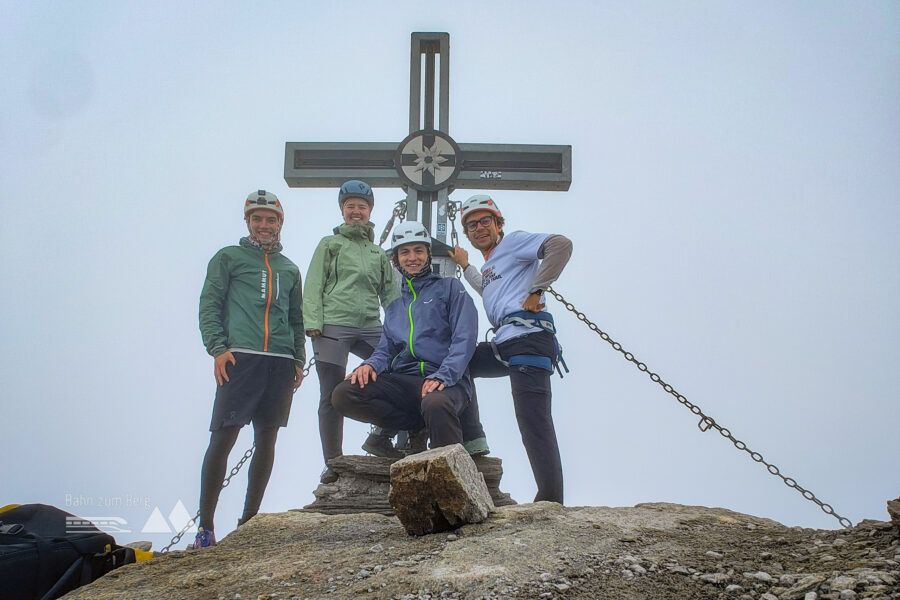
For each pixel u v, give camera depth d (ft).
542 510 15.23
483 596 10.89
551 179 25.14
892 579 10.61
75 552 14.11
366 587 11.49
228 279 19.21
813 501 19.39
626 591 11.05
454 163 24.81
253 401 18.21
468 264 21.39
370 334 20.34
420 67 26.48
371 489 17.84
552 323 18.15
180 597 11.97
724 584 11.27
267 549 14.46
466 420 18.20
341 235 20.83
